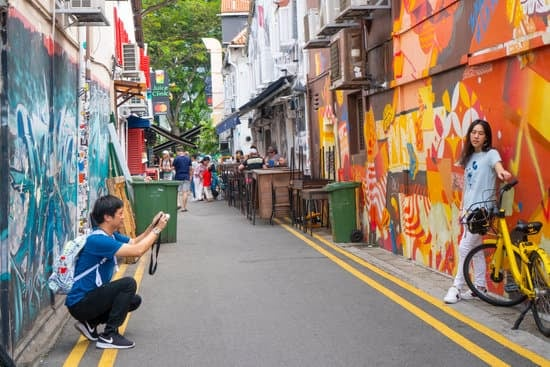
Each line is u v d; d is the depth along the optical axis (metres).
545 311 6.68
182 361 6.37
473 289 8.08
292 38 20.44
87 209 10.55
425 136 10.20
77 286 6.81
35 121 7.43
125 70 19.80
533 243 7.09
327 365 6.12
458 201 9.14
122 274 10.88
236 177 23.45
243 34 36.56
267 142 30.34
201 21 53.81
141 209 13.92
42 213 7.74
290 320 7.71
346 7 11.94
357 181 13.77
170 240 14.33
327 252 12.47
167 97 39.75
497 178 7.91
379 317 7.71
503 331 6.95
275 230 16.17
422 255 10.58
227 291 9.38
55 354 6.70
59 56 8.94
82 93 10.46
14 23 6.57
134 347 6.86
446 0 9.19
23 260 6.83
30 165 7.18
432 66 9.74
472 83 8.60
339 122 15.15
